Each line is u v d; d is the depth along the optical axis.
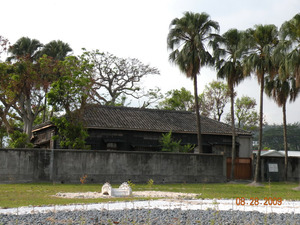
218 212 13.51
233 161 37.38
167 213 13.28
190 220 12.03
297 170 40.03
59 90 34.19
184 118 43.97
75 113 34.78
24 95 46.31
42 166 29.67
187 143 40.88
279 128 119.25
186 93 65.81
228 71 35.91
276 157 39.50
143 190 25.38
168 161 32.91
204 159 34.09
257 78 33.31
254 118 68.25
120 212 13.44
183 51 37.00
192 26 36.78
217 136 42.47
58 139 36.00
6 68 40.91
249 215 13.16
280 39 31.23
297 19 30.22
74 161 30.41
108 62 59.16
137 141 39.25
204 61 36.97
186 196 20.42
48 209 14.37
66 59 39.69
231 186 30.34
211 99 65.75
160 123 40.94
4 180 28.75
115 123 38.62
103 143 38.22
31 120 47.72
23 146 35.00
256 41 33.28
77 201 17.44
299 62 29.97
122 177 31.42
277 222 12.05
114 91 59.09
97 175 30.81
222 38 37.00
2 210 14.25
